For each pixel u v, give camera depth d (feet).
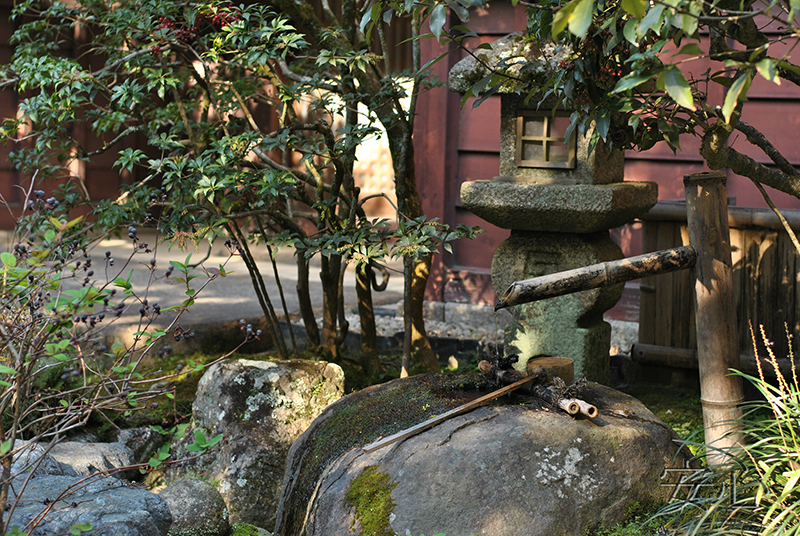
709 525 7.89
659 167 18.37
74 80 11.60
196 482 9.57
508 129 11.75
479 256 20.07
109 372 7.01
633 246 18.72
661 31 6.90
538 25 9.24
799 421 8.61
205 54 11.59
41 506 7.36
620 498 8.03
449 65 19.33
